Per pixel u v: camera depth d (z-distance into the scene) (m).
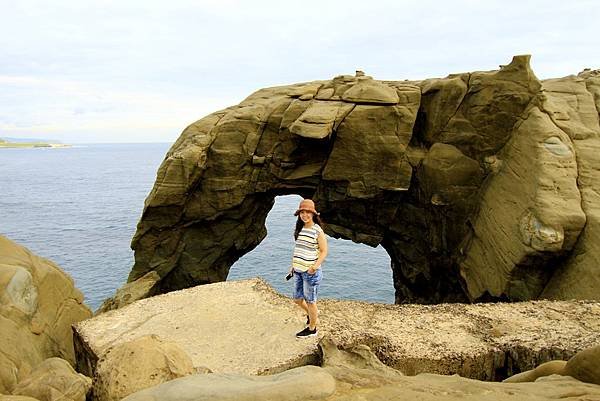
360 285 32.91
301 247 7.39
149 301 9.43
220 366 6.90
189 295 9.69
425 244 21.47
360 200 21.48
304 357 7.15
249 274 36.19
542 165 15.19
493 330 7.79
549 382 4.10
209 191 22.20
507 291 15.46
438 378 4.36
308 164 21.70
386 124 19.59
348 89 21.03
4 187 110.88
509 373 7.16
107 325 8.41
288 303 9.15
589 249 13.41
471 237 18.30
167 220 22.06
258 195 23.28
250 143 21.69
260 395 3.31
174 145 22.83
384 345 7.38
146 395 3.72
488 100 18.12
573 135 16.03
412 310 8.84
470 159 18.73
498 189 17.11
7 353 7.00
